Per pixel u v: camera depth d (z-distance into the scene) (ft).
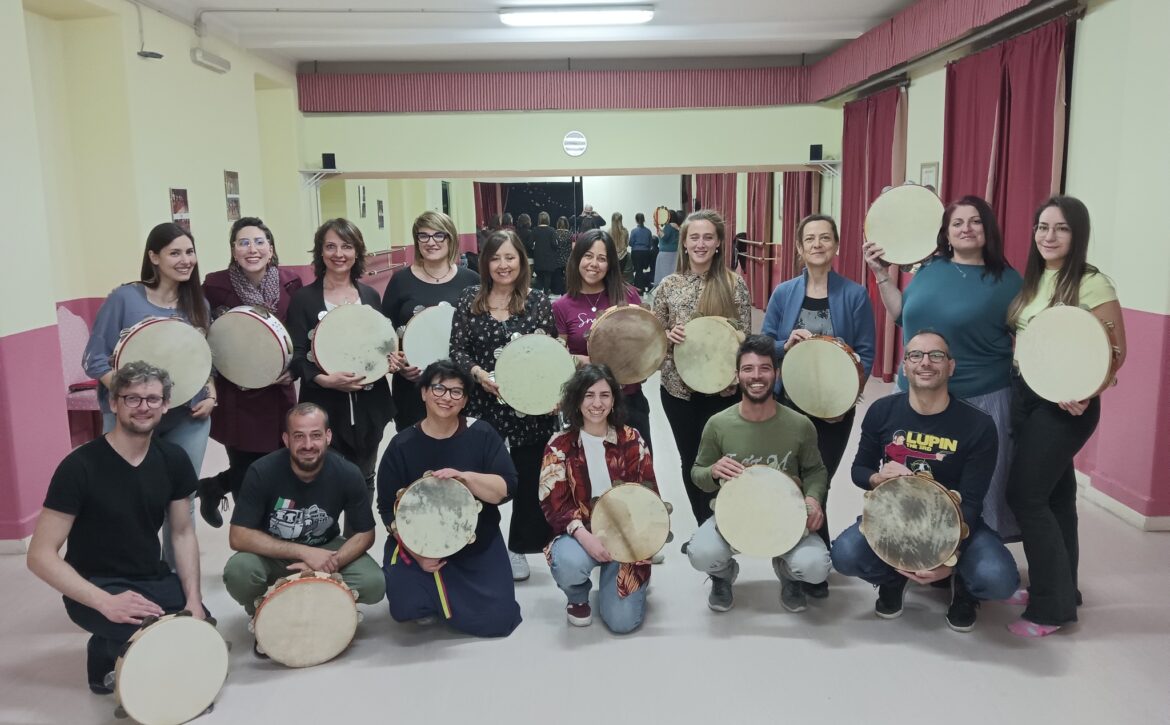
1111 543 10.78
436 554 8.50
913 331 9.21
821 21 19.99
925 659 8.14
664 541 8.64
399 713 7.36
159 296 9.50
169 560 9.41
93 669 7.73
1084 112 12.90
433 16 18.98
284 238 24.31
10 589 9.97
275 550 8.45
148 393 7.41
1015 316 8.60
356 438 10.63
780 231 31.22
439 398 8.48
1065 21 13.19
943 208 9.40
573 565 8.61
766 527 8.66
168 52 16.87
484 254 10.00
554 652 8.42
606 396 8.76
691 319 10.30
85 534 7.56
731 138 24.59
